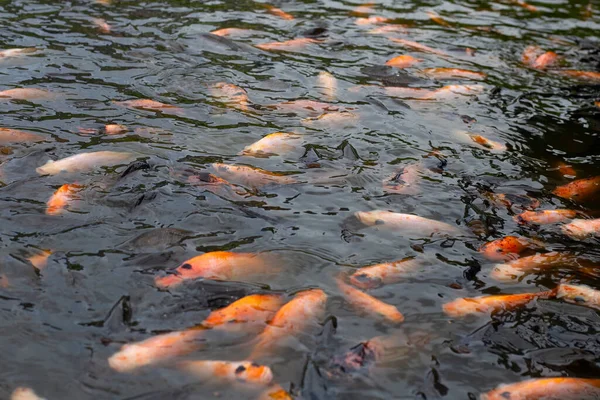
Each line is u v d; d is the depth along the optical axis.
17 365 2.33
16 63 3.83
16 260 2.62
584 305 2.63
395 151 3.38
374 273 2.68
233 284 2.61
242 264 2.68
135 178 3.04
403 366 2.40
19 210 2.83
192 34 4.42
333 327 2.49
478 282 2.70
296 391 2.31
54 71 3.79
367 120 3.61
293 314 2.50
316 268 2.69
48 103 3.51
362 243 2.82
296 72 4.02
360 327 2.50
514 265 2.78
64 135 3.28
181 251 2.71
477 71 4.24
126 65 3.91
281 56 4.23
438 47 4.62
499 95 3.96
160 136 3.34
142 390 2.29
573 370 2.43
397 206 3.03
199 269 2.63
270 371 2.33
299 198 3.02
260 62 4.10
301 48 4.40
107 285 2.57
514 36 4.99
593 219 3.02
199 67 3.96
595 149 3.53
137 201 2.91
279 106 3.66
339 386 2.34
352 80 3.98
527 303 2.63
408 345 2.46
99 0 4.96
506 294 2.66
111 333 2.42
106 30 4.36
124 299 2.52
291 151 3.32
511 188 3.20
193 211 2.90
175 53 4.09
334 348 2.43
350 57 4.32
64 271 2.60
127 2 4.97
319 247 2.79
